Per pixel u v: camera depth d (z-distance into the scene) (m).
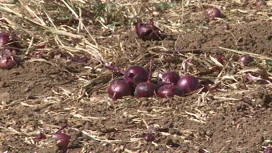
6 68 13.77
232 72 13.36
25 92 12.83
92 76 13.47
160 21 16.56
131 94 12.44
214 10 16.97
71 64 13.95
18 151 10.57
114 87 12.30
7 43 14.52
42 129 11.24
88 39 15.15
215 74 13.41
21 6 16.42
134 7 17.55
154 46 14.41
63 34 14.64
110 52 14.18
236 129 11.05
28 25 15.64
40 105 12.16
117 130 11.07
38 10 16.50
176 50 14.05
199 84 12.45
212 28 16.08
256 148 10.47
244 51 14.35
